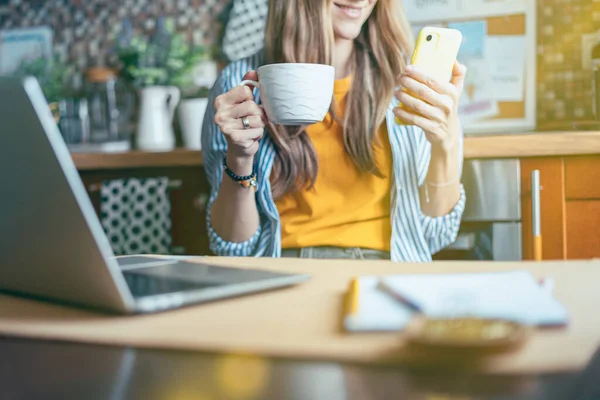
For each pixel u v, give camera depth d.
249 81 1.19
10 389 0.42
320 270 0.77
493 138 1.79
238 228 1.39
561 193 1.79
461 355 0.42
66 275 0.58
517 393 0.38
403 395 0.39
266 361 0.45
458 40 1.15
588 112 2.18
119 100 2.61
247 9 2.45
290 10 1.47
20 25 2.76
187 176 2.11
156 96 2.36
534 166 1.80
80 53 2.70
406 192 1.39
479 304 0.51
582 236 1.79
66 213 0.53
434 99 1.15
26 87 0.49
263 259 0.87
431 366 0.43
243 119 1.21
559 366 0.41
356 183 1.42
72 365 0.46
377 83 1.44
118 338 0.51
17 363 0.47
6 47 2.77
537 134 1.77
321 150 1.42
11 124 0.53
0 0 2.78
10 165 0.55
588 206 1.78
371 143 1.41
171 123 2.44
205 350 0.48
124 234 2.15
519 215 1.81
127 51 2.47
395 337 0.48
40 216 0.55
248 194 1.35
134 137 2.53
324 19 1.44
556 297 0.59
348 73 1.49
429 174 1.35
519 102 2.21
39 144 0.51
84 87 2.69
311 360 0.45
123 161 2.11
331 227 1.39
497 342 0.41
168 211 2.12
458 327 0.45
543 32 2.19
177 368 0.45
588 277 0.67
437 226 1.40
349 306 0.56
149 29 2.61
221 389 0.41
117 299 0.55
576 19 2.16
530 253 1.82
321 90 1.05
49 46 2.72
